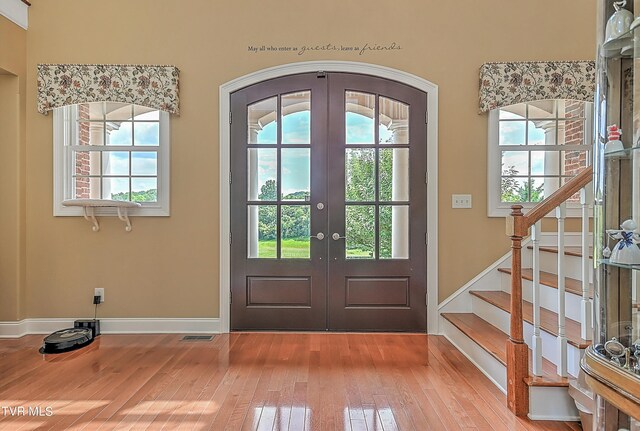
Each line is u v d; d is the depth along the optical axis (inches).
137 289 138.8
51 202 138.0
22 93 135.7
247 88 139.2
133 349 121.3
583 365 60.7
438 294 138.3
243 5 138.9
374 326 138.8
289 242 139.8
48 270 137.9
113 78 133.8
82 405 85.8
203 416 81.5
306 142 139.5
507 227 86.4
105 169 141.6
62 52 137.3
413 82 138.0
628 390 50.3
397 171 139.6
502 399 89.4
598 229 59.3
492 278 137.7
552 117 140.3
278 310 139.4
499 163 138.0
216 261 139.0
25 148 137.3
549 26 137.0
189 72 138.6
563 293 82.4
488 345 102.2
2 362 110.6
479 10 138.2
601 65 58.7
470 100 138.3
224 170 138.6
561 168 140.7
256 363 110.1
